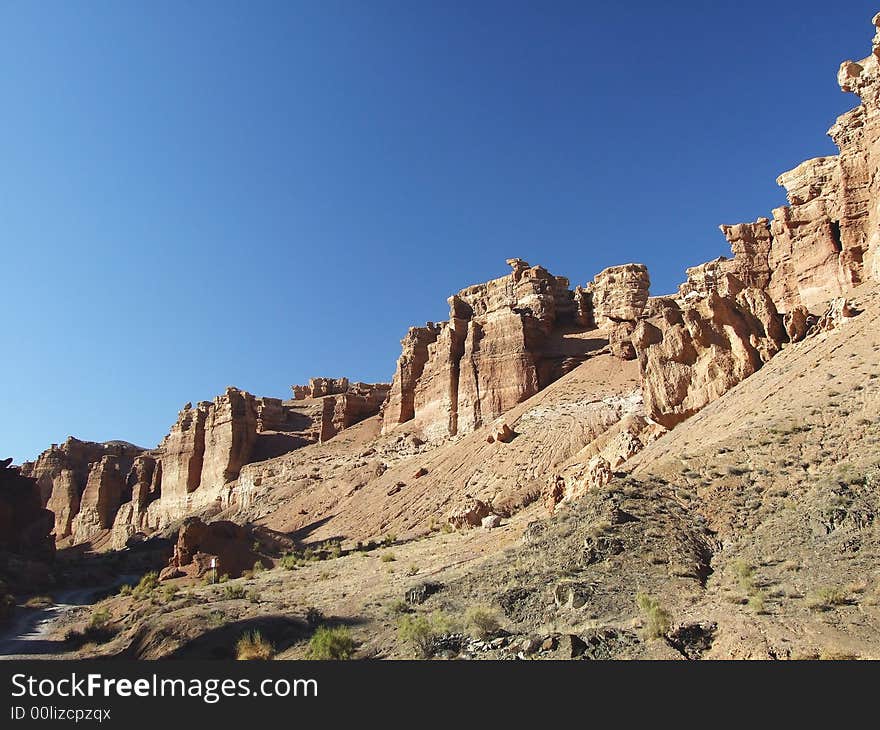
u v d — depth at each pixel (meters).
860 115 54.75
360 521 70.00
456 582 28.94
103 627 36.09
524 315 89.56
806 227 58.62
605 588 22.53
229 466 114.56
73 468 155.25
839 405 30.00
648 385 43.50
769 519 24.84
